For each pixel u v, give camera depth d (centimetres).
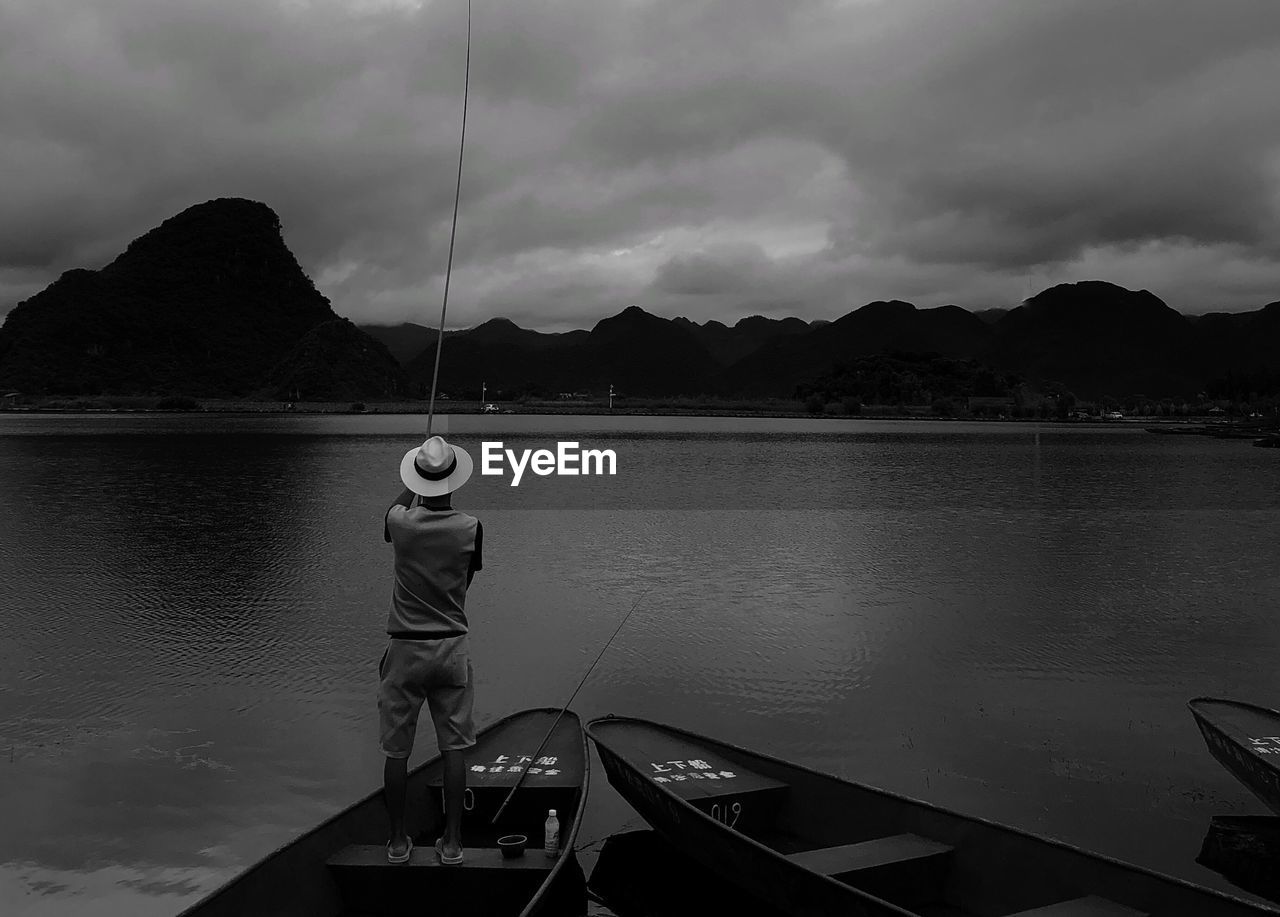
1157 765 707
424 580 462
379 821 508
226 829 586
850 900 411
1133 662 994
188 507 2420
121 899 501
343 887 458
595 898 505
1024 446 6994
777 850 533
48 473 3575
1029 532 2077
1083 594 1367
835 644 1065
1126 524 2234
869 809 528
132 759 697
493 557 1694
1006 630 1130
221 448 5566
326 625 1120
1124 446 7162
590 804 646
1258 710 672
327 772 677
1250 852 558
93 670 927
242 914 410
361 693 859
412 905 455
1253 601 1315
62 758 700
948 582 1456
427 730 776
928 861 481
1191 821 609
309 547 1733
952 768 696
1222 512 2498
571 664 977
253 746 727
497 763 589
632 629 1132
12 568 1516
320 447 5738
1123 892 427
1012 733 772
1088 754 727
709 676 929
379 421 13150
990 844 476
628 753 610
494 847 517
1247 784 591
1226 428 11762
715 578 1488
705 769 585
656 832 600
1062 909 420
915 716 813
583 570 1557
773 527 2139
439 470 473
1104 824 602
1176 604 1296
